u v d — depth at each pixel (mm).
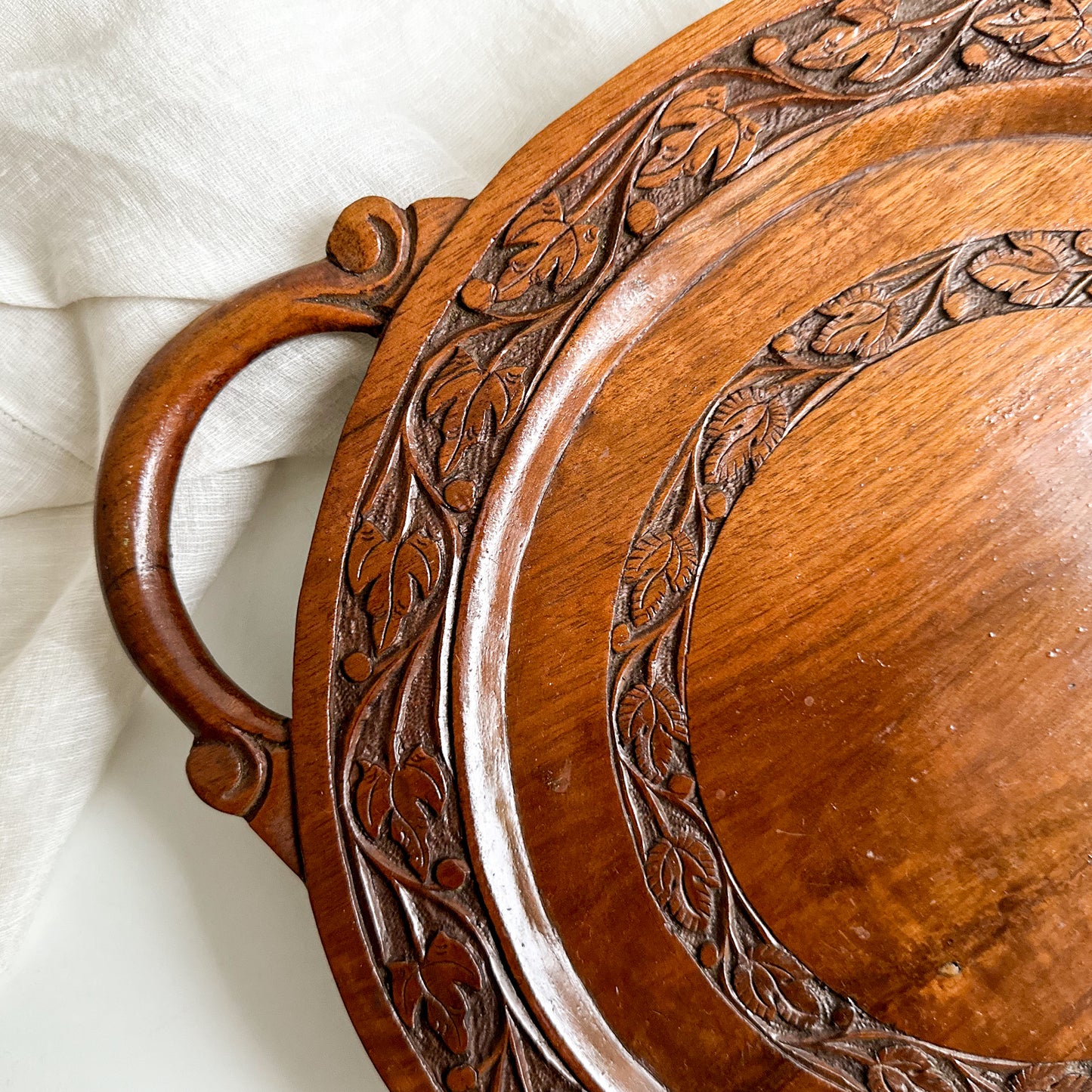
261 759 421
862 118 431
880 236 439
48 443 473
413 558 427
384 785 423
